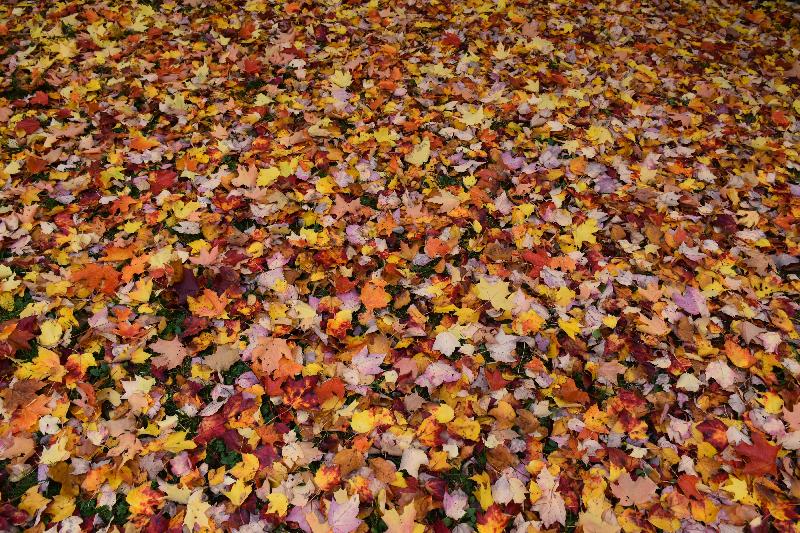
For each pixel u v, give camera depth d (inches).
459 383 107.0
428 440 99.0
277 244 131.6
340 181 148.6
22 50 188.4
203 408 103.3
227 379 108.3
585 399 105.3
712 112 181.0
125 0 214.5
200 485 93.2
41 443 96.7
